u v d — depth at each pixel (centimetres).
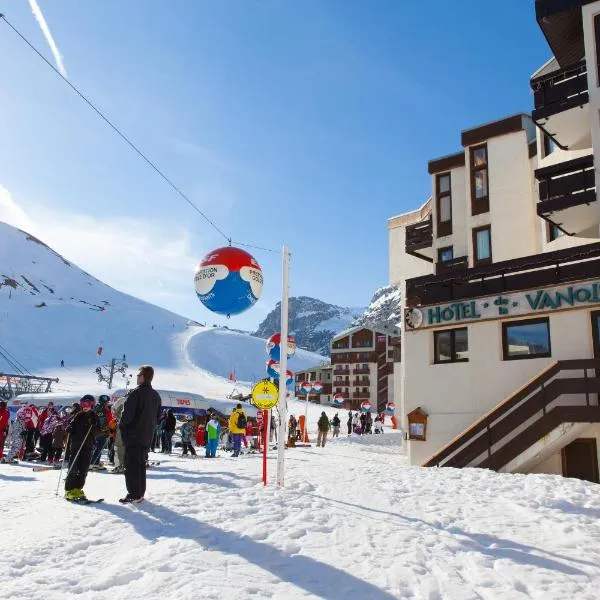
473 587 533
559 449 1400
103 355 15250
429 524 784
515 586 541
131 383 11506
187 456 1981
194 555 570
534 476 1223
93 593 471
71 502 838
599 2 1764
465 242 2575
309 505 852
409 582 529
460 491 1062
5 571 522
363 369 10969
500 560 622
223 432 2675
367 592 498
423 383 1777
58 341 15512
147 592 470
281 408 1027
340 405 10900
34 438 1991
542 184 1855
